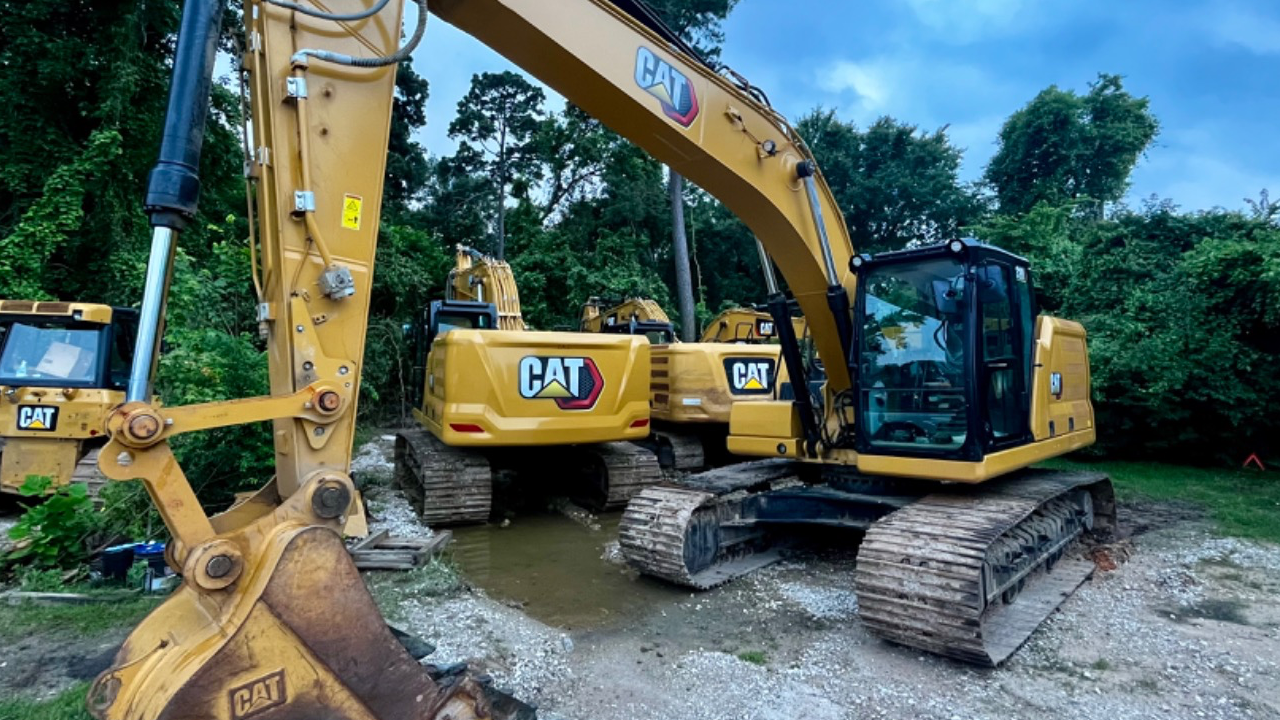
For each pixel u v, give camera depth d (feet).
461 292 39.65
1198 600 16.21
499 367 22.16
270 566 7.08
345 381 8.98
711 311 83.92
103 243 37.06
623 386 23.97
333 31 9.45
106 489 17.90
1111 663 12.92
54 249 34.78
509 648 13.44
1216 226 36.99
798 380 18.38
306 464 8.61
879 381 16.28
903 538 13.51
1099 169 88.53
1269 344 32.09
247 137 9.54
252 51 9.27
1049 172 89.97
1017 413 16.40
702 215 85.71
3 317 22.89
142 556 15.98
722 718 11.05
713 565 18.06
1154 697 11.69
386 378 49.42
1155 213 38.73
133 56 37.65
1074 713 11.16
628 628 14.76
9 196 37.68
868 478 17.98
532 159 100.53
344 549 7.54
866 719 10.99
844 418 18.15
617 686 12.12
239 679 6.76
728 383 30.30
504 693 11.07
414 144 98.07
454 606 15.64
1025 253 43.73
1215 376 31.45
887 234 96.17
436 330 31.30
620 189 75.66
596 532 22.66
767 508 18.62
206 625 7.14
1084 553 19.42
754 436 19.58
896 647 13.62
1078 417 20.11
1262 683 12.17
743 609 15.79
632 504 18.24
